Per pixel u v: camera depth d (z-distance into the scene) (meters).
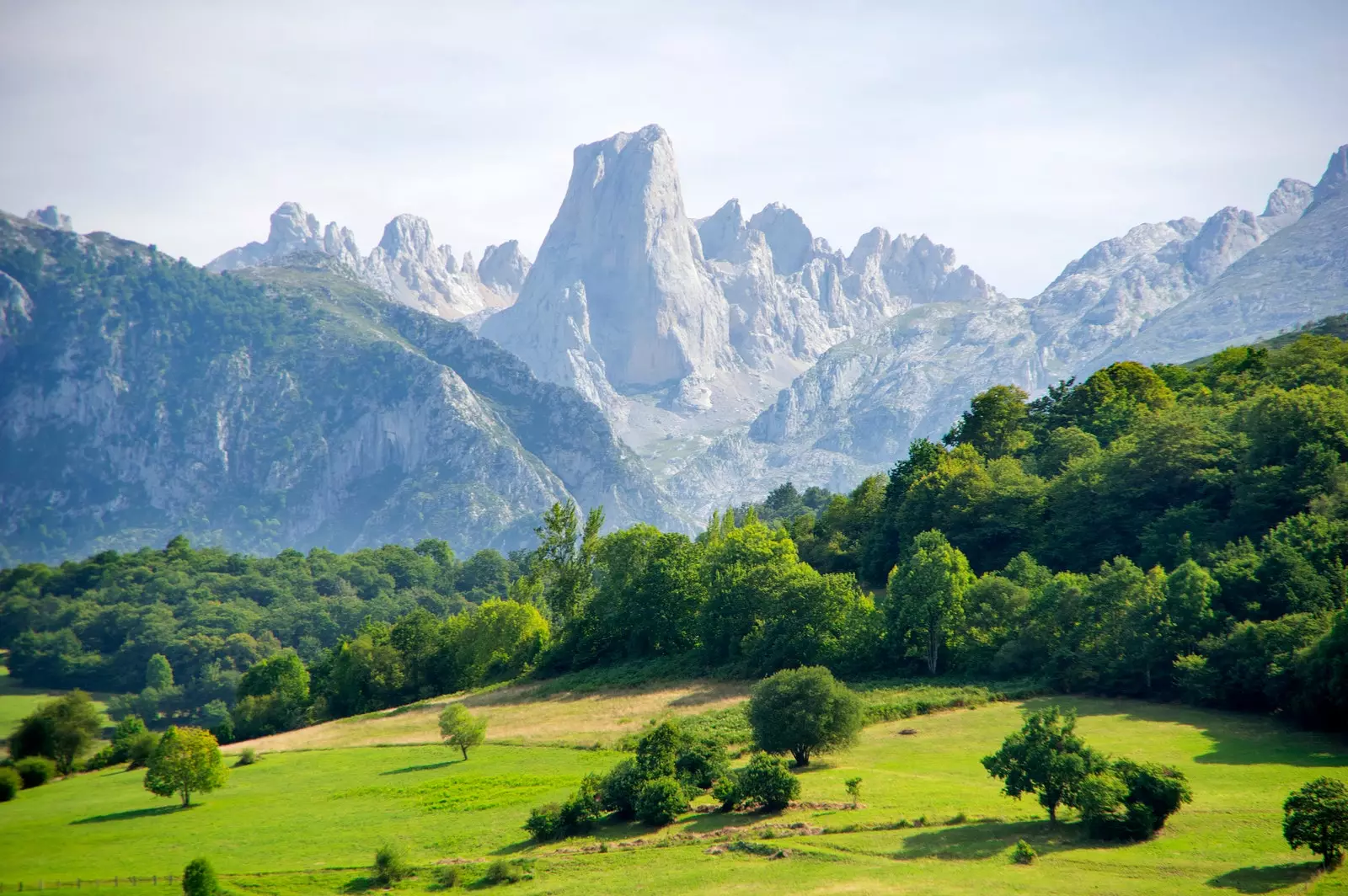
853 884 53.62
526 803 77.12
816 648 111.50
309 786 92.69
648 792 69.50
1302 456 112.00
